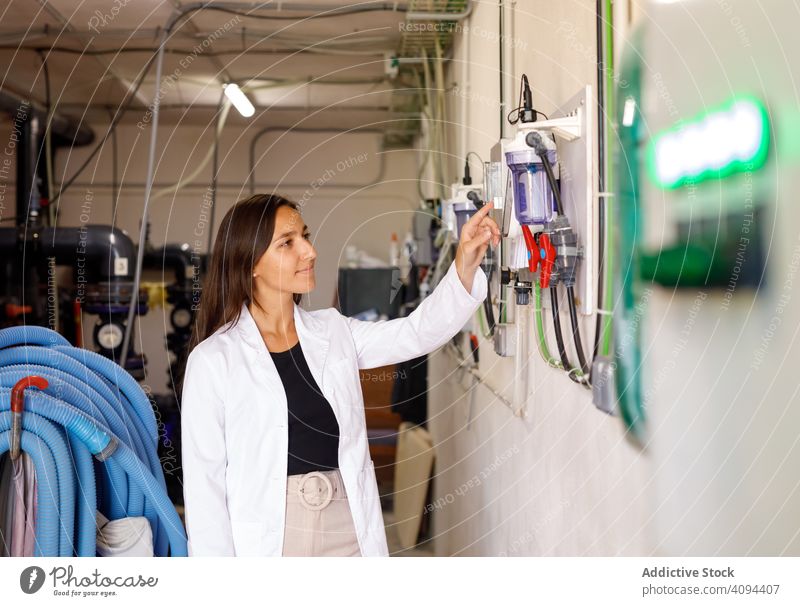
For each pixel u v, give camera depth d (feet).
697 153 2.95
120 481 4.90
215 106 17.38
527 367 5.82
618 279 3.69
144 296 10.24
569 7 4.52
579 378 4.07
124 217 19.38
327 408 4.87
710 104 2.83
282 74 14.61
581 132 3.92
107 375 5.16
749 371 2.64
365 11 9.98
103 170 19.29
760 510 2.65
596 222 3.79
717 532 2.89
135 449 5.05
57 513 4.31
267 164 19.57
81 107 17.20
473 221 4.88
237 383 4.69
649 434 3.43
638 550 3.57
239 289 4.97
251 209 4.91
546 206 4.07
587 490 4.30
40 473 4.27
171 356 15.08
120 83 15.37
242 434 4.66
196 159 19.52
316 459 4.76
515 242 4.76
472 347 9.06
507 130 6.50
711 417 2.89
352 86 15.55
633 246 3.59
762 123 2.50
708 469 2.93
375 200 19.60
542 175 4.06
